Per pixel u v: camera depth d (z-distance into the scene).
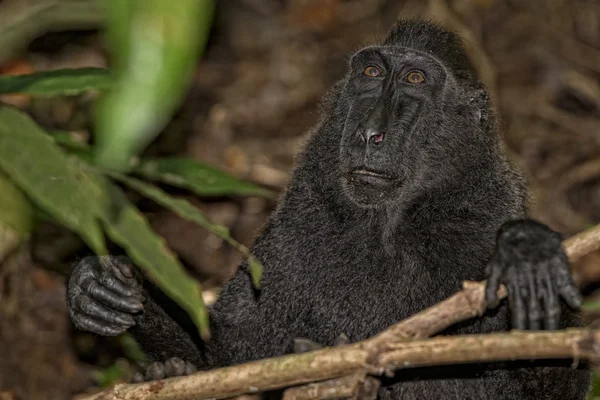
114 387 7.21
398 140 8.75
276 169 16.02
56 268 13.16
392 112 8.84
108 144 2.86
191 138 16.12
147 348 9.20
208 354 9.39
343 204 8.90
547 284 7.10
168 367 8.07
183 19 2.81
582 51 18.19
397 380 8.51
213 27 18.72
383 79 9.08
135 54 2.82
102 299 8.27
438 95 9.06
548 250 7.18
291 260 9.05
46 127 13.22
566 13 18.59
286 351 9.08
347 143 8.77
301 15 19.62
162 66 2.83
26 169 4.07
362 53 9.25
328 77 18.25
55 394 12.09
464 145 9.05
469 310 6.23
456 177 8.93
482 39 18.31
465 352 5.68
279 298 9.08
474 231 8.81
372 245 8.83
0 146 4.13
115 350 12.41
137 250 4.27
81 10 4.80
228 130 16.56
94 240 3.92
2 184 6.20
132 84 2.83
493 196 9.04
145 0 2.80
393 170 8.68
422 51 9.31
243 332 9.32
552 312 7.07
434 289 8.71
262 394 9.21
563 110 17.56
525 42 18.34
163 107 2.85
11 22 4.77
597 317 12.80
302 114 17.44
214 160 15.91
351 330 8.85
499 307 8.24
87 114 13.98
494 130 9.49
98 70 5.80
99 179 4.75
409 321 6.15
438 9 15.89
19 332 12.41
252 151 16.33
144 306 8.71
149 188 5.53
